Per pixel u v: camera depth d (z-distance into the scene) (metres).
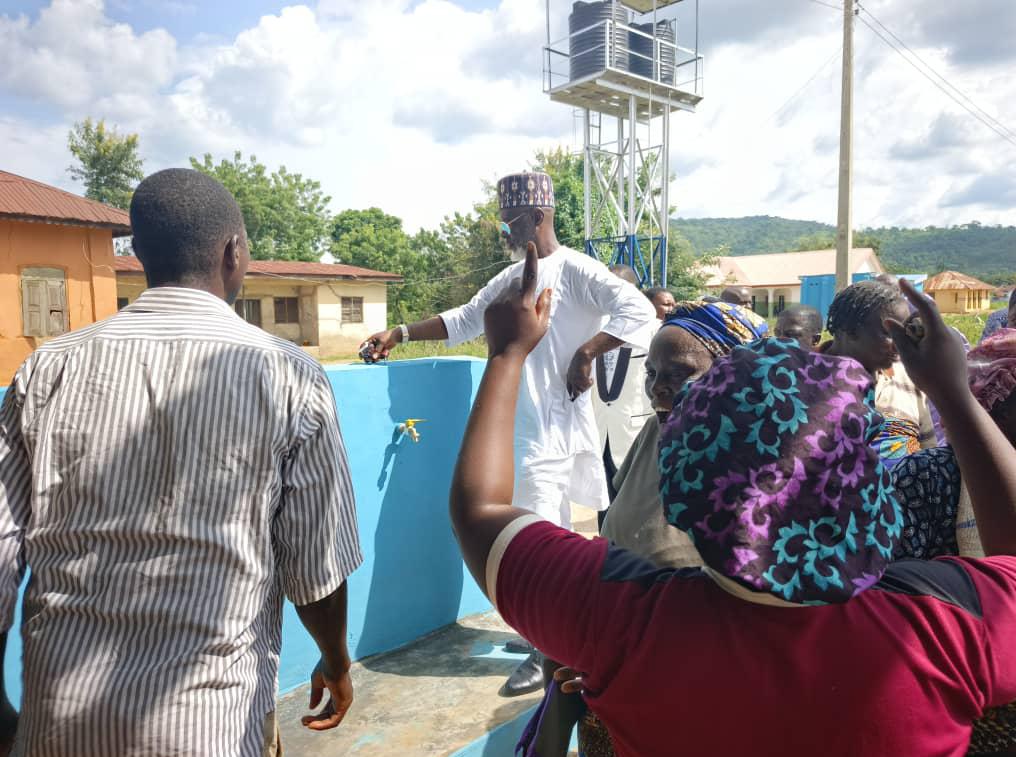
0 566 1.29
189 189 1.45
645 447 1.68
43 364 1.34
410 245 38.44
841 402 0.79
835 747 0.77
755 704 0.78
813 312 2.72
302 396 1.40
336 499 1.44
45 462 1.30
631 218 20.42
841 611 0.79
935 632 0.79
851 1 11.67
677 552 1.49
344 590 1.51
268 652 1.44
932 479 1.35
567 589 0.87
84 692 1.25
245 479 1.33
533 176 3.20
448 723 2.63
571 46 19.73
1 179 14.92
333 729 2.59
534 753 1.49
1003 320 3.30
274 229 43.06
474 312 3.40
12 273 14.06
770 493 0.75
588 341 3.09
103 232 15.24
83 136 38.59
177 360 1.33
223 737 1.30
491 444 0.99
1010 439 1.30
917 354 0.98
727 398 0.79
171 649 1.27
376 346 3.31
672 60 20.47
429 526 3.28
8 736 1.40
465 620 3.49
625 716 0.85
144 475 1.29
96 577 1.28
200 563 1.29
